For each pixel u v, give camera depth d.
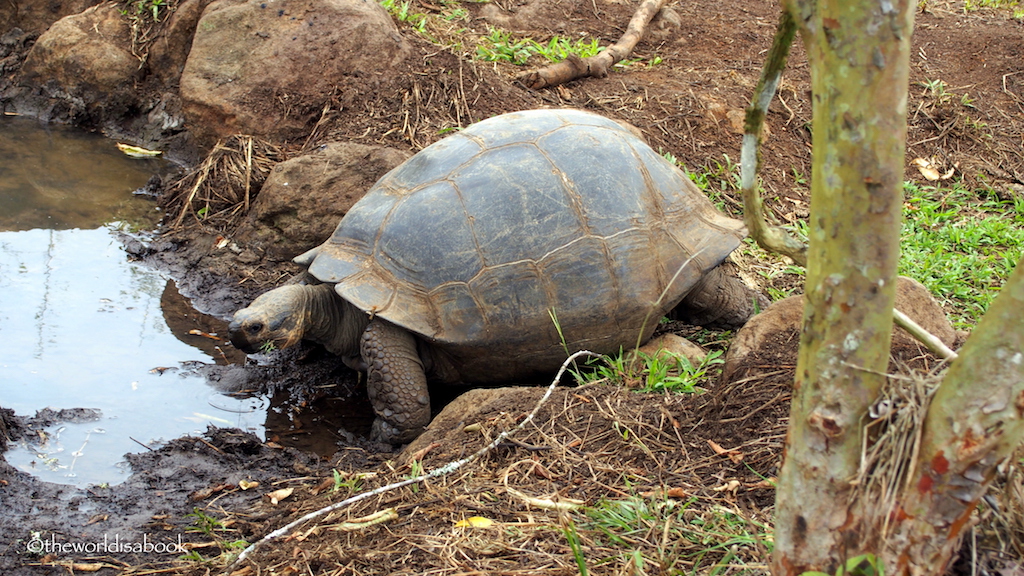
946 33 9.52
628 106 7.43
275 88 7.05
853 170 1.68
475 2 9.11
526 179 4.38
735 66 8.47
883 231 1.72
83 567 3.19
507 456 3.62
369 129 6.70
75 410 4.42
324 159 6.19
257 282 5.93
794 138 7.47
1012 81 8.60
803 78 8.26
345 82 7.05
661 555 2.71
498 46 8.08
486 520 3.10
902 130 1.67
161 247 6.23
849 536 1.93
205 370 4.98
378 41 7.21
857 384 1.83
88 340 5.11
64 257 5.98
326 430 4.55
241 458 4.17
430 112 6.90
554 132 4.64
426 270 4.27
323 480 3.88
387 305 4.25
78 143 7.88
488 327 4.23
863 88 1.64
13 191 6.84
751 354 3.93
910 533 1.87
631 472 3.38
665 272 4.45
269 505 3.69
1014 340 1.68
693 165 6.83
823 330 1.82
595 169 4.46
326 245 4.65
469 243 4.27
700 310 4.95
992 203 7.00
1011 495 2.15
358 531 3.16
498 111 7.05
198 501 3.75
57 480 3.86
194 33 7.85
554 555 2.85
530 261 4.24
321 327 4.78
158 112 7.99
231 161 6.69
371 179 6.14
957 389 1.75
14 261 5.84
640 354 4.46
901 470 1.87
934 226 6.53
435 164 4.62
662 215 4.56
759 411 3.59
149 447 4.19
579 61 7.75
